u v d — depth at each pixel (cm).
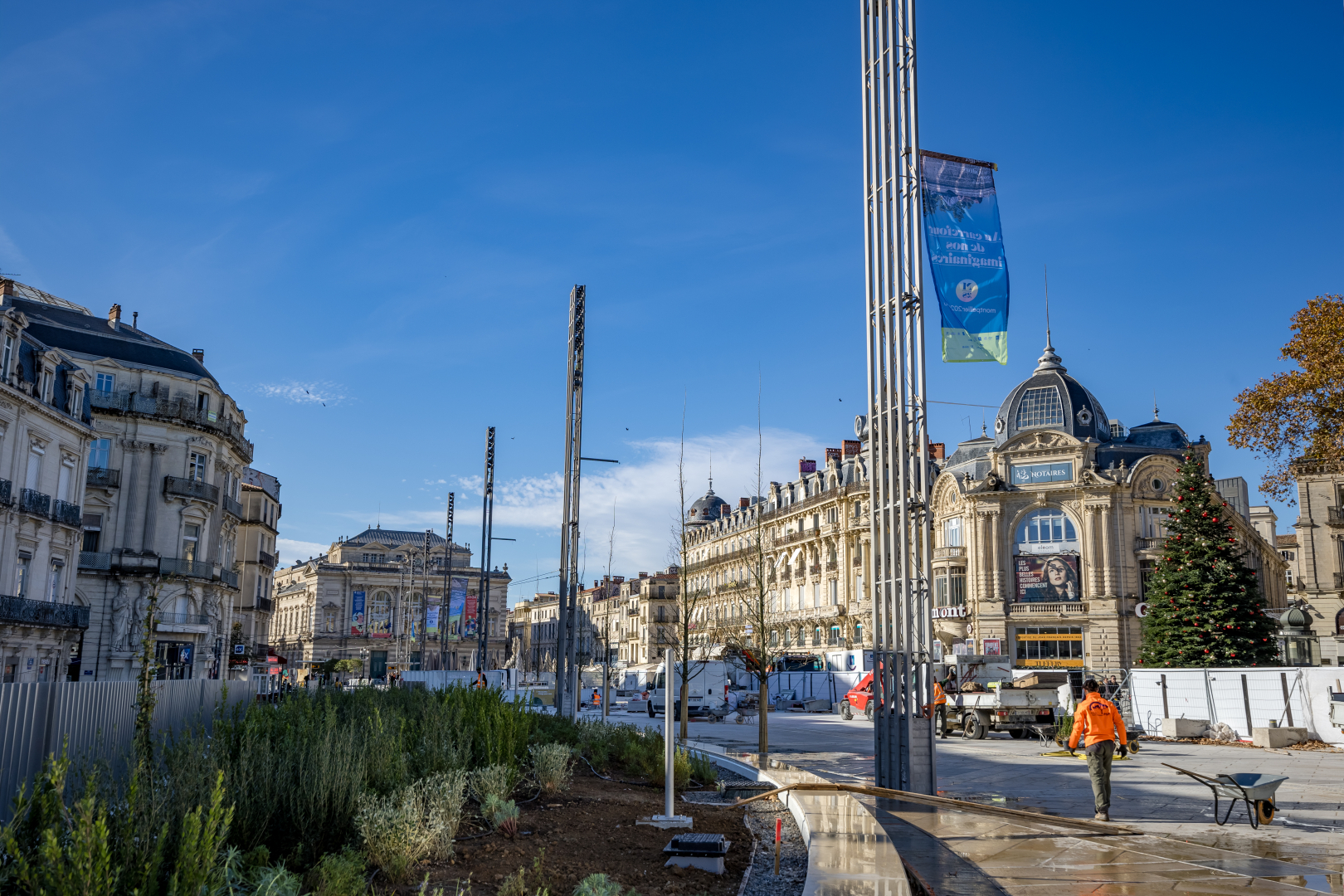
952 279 1441
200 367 5569
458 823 911
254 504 7550
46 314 5162
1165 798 1502
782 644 7862
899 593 1434
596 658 10538
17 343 3719
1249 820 1260
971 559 6181
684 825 1073
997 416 6681
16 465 3703
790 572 8025
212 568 5341
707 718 4300
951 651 4831
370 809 826
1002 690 2888
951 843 1064
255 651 7238
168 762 863
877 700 1469
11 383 3666
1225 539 4131
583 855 890
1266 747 2581
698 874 853
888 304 1486
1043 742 2719
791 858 955
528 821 1019
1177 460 5981
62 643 4122
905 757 1381
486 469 4966
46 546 3978
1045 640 5941
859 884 718
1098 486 5922
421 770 1101
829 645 7356
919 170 1457
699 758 1606
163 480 5122
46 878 479
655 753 1525
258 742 978
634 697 5350
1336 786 1659
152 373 5178
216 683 1445
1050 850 1017
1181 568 4203
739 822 1159
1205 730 2934
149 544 5022
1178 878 880
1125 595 5822
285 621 13312
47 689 985
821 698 5450
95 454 4944
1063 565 5947
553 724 1931
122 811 624
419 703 1720
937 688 2975
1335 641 5425
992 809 1123
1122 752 1276
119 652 4809
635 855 909
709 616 8869
